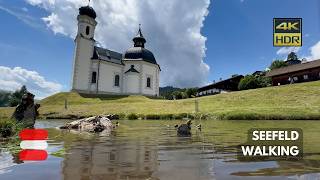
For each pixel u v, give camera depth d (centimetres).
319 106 3234
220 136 1005
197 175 388
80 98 6550
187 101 4706
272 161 495
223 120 2570
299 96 4072
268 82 7381
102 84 7350
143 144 784
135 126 1775
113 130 1407
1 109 4888
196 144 773
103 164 473
